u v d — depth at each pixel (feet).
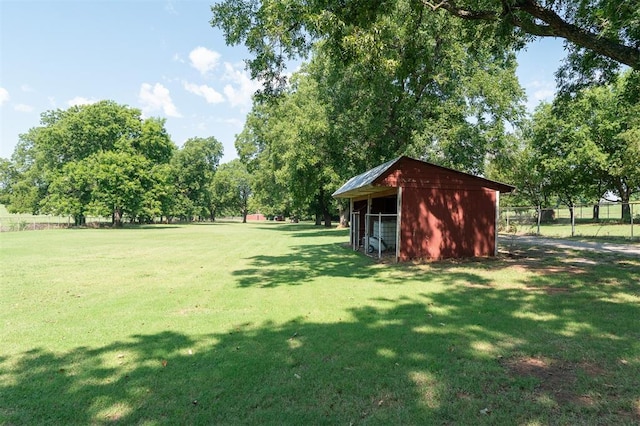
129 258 47.55
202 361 13.75
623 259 38.37
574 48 39.65
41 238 85.30
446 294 24.72
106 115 161.79
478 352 14.21
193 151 227.40
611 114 100.37
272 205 220.43
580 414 9.86
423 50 42.83
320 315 20.07
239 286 28.68
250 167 164.35
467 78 73.97
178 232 115.75
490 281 28.94
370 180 43.24
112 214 154.61
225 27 35.96
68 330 17.75
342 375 12.41
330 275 33.71
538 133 113.80
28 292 26.61
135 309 21.72
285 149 103.04
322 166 94.94
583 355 13.76
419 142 72.02
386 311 20.63
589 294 23.52
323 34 30.22
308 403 10.66
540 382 11.70
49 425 9.71
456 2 32.83
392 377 12.20
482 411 10.07
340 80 79.51
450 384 11.65
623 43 31.53
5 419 9.99
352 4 29.14
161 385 11.84
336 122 88.94
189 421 9.78
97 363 13.70
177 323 18.83
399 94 73.51
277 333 17.01
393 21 43.27
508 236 76.28
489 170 135.33
